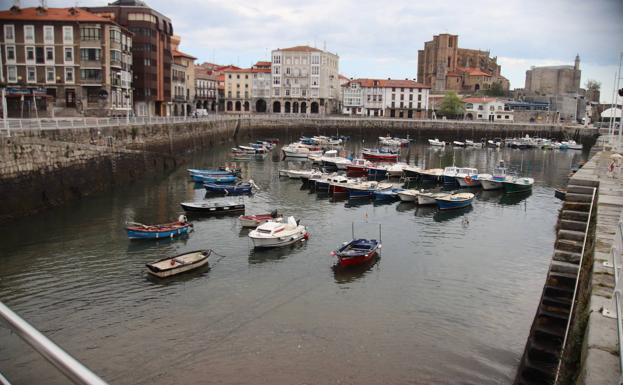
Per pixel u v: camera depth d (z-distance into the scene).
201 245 39.62
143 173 72.81
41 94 84.00
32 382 18.50
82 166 56.12
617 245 12.68
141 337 24.84
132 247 38.50
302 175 71.44
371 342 24.72
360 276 33.56
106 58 88.19
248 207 55.03
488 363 23.03
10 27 86.44
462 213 54.72
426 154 121.31
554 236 44.97
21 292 29.72
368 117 161.00
